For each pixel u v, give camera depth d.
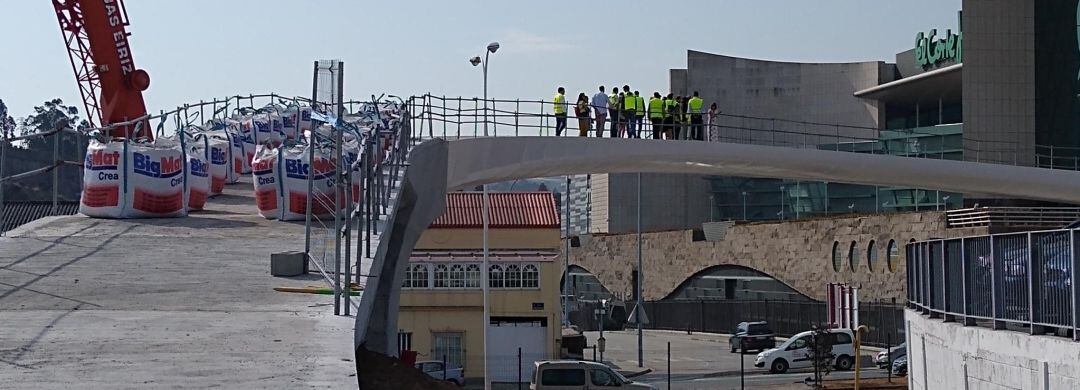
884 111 103.44
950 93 95.94
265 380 11.90
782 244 76.00
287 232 26.78
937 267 27.67
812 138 105.44
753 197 102.19
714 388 44.72
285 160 29.67
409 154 29.12
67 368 12.50
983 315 23.67
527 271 48.91
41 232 26.38
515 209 49.88
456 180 33.56
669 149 39.56
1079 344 18.20
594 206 114.31
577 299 93.31
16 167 59.69
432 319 48.12
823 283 72.12
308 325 15.80
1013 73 74.50
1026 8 74.31
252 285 19.61
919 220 65.00
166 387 11.50
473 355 48.16
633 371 52.00
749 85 106.19
